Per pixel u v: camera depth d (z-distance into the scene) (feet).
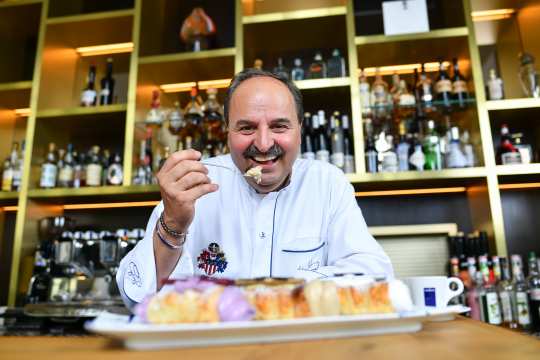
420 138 6.26
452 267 5.87
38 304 4.92
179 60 6.55
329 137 6.49
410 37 6.19
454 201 6.58
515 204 6.56
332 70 6.53
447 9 7.07
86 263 6.20
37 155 6.73
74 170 6.79
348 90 6.27
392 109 6.23
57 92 7.25
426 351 1.32
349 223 3.46
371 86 7.10
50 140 7.04
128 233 6.23
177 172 2.62
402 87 6.44
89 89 7.02
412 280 2.72
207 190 2.65
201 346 1.46
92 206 7.14
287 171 3.45
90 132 7.41
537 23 6.47
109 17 6.89
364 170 5.80
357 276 1.98
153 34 7.32
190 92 7.44
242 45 6.45
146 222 7.09
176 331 1.40
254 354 1.32
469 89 6.23
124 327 1.39
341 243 3.38
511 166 5.66
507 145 6.09
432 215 6.58
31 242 6.45
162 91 7.39
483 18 7.14
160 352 1.38
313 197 3.78
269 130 3.21
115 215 7.17
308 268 3.46
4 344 1.62
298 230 3.61
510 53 6.95
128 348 1.44
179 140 6.86
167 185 2.61
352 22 6.31
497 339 1.54
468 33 6.14
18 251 6.20
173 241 2.70
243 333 1.47
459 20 6.50
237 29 6.50
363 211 6.72
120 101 7.61
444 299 2.57
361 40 6.25
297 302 1.63
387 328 1.67
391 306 1.73
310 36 6.87
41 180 6.57
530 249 6.37
